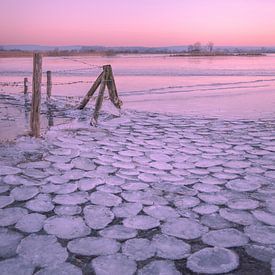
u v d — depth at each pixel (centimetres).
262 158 805
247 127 1189
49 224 466
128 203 539
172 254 402
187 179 656
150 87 2716
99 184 614
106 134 1016
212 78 3669
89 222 475
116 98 1400
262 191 597
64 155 766
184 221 484
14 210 504
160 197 566
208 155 830
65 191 577
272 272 367
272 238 438
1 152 747
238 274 365
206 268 375
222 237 440
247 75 4106
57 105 1547
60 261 384
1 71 4888
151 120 1307
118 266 378
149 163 754
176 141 974
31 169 666
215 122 1289
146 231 455
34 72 850
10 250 403
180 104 1841
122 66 6631
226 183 636
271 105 1777
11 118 1324
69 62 9138
